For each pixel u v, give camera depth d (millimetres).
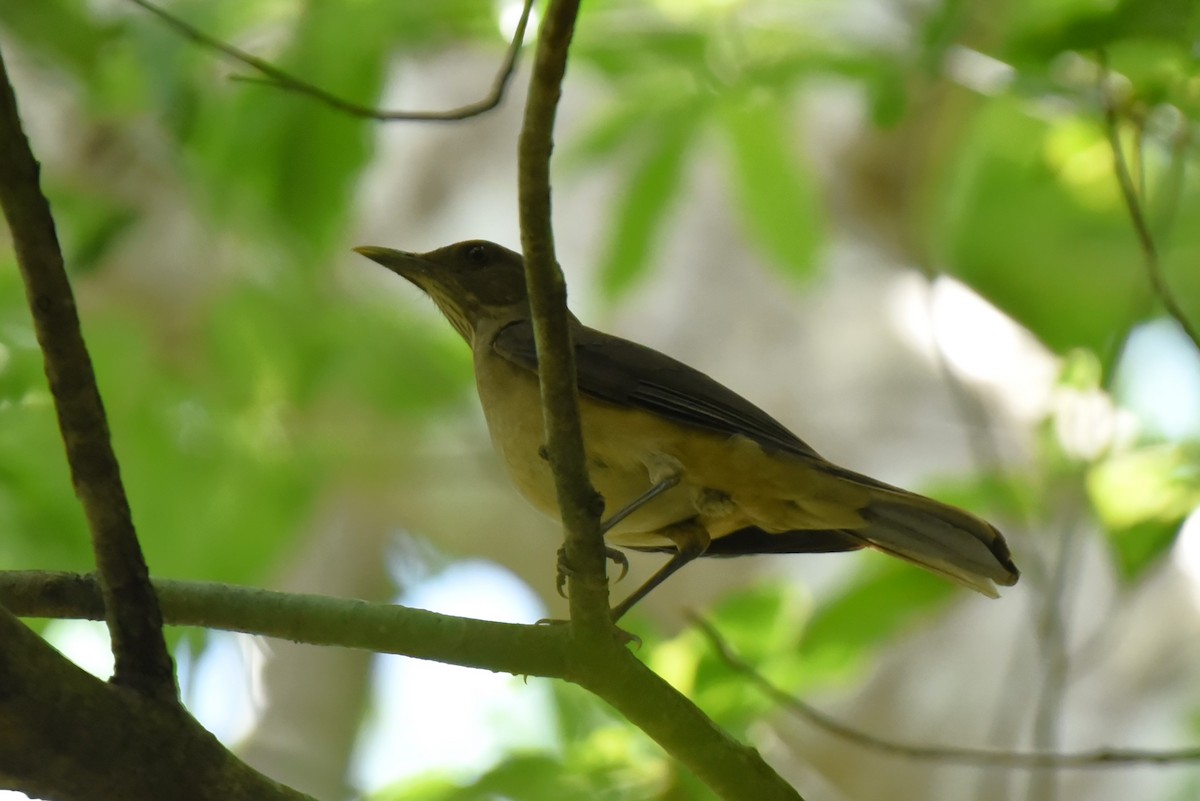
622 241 11492
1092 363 10391
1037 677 10797
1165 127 9758
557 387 6121
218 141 11141
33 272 5219
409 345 14641
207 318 13953
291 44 10859
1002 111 12461
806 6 11125
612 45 10945
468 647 6527
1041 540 10750
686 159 11273
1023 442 11977
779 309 13492
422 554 18469
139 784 5488
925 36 9242
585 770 9344
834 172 14836
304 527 14164
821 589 11672
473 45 13750
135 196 14406
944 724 10883
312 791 16562
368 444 15078
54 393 5359
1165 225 11023
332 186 10875
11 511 11656
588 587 6438
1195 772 10438
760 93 11031
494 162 16250
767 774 6848
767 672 9328
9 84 5066
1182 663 10773
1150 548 8906
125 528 5480
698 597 12812
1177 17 8242
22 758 5324
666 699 6727
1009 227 13836
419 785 9828
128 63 12219
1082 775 10531
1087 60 9336
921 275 13625
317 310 14008
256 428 13961
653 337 13594
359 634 6469
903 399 12602
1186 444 9438
